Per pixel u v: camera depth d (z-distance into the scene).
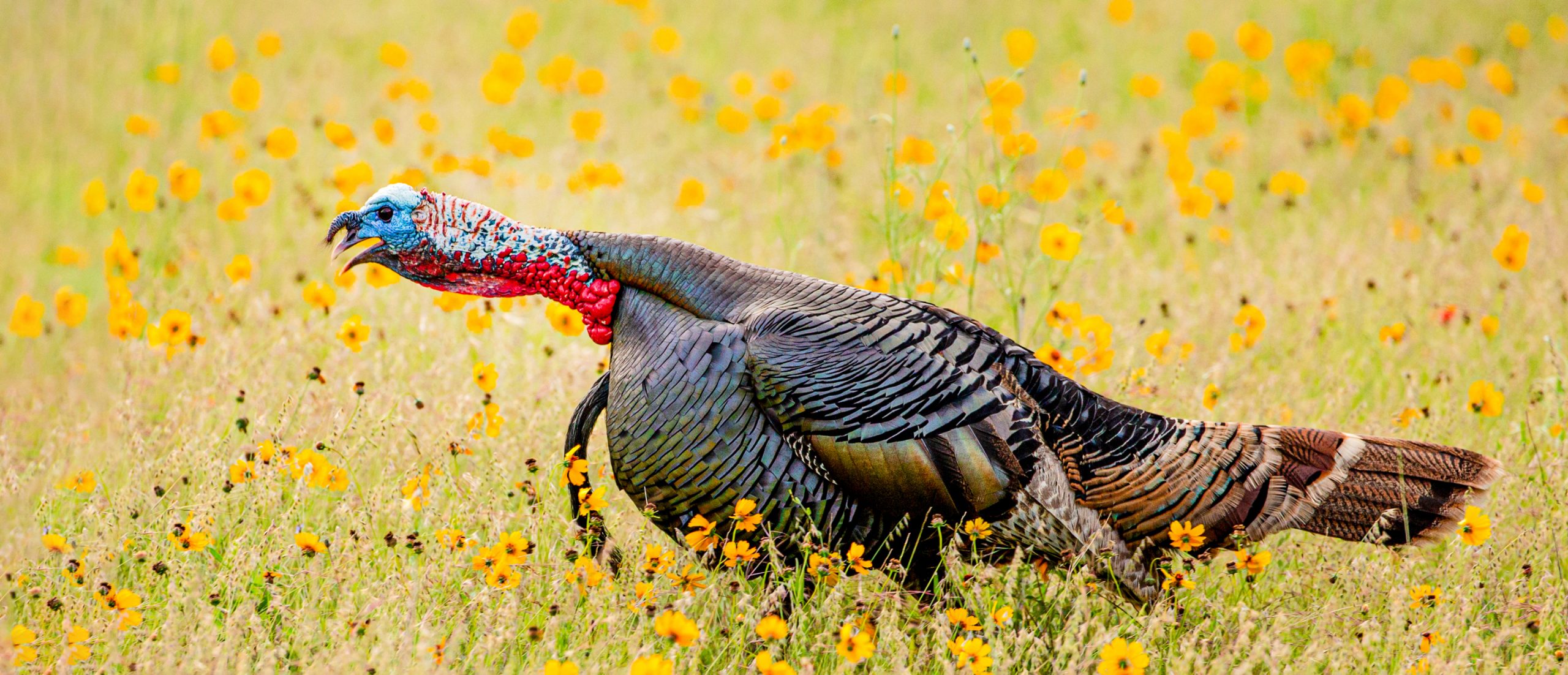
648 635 8.48
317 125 17.89
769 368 8.20
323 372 11.63
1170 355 12.41
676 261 8.70
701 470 8.41
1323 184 17.98
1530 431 10.66
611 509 9.89
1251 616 8.13
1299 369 12.64
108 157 18.61
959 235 11.94
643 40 25.33
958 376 8.20
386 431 10.35
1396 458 8.61
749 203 17.23
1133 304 14.31
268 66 22.25
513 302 13.59
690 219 16.66
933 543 8.59
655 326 8.69
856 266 15.45
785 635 8.08
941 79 23.36
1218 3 27.06
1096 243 16.44
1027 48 15.48
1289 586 8.98
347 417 10.64
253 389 11.21
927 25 26.55
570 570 8.70
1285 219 16.81
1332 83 22.73
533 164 18.42
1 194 17.42
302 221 16.06
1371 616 8.68
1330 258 15.12
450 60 23.23
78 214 17.12
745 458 8.34
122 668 7.93
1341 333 13.45
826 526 8.42
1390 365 12.81
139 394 11.25
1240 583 9.32
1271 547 9.77
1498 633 8.33
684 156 19.38
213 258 14.53
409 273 9.05
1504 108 20.95
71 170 18.17
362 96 21.14
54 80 20.77
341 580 8.61
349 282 13.12
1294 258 15.15
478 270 8.95
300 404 10.62
